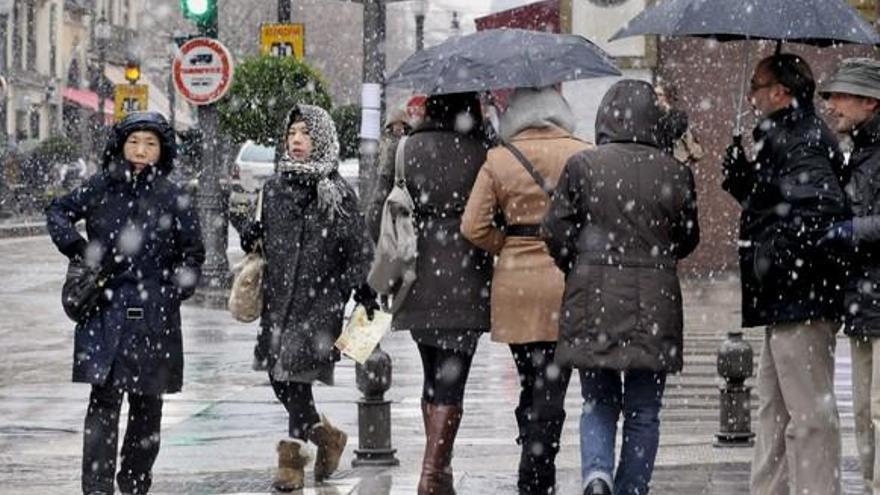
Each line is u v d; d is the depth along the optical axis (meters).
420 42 95.12
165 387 20.42
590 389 18.78
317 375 21.75
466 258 20.83
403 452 25.55
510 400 31.70
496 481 22.48
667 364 18.33
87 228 20.52
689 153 28.16
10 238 98.25
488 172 20.14
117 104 90.12
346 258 21.80
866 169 17.94
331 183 21.70
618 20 63.47
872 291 17.64
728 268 63.69
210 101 56.28
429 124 21.16
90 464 20.34
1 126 143.50
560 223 18.61
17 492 22.05
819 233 17.70
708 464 23.77
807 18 18.69
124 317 20.23
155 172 20.56
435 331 20.78
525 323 20.02
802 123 18.05
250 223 21.95
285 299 21.66
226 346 41.66
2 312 51.41
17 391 33.12
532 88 20.72
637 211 18.38
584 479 18.58
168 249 20.50
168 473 23.50
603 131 18.84
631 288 18.27
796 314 17.91
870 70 18.03
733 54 62.72
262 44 66.94
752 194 18.30
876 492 17.89
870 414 18.66
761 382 19.02
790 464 18.30
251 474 23.39
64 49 171.25
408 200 20.86
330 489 21.94
